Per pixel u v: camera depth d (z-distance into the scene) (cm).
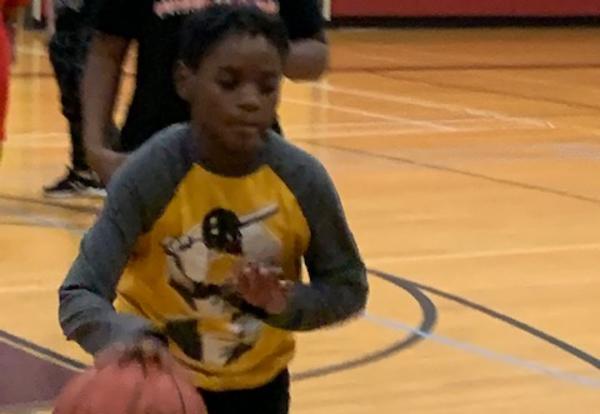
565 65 1490
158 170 257
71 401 188
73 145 695
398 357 458
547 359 462
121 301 271
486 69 1425
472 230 663
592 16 1900
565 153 928
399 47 1589
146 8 352
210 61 245
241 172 261
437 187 778
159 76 351
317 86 1248
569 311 524
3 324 475
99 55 365
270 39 246
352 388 424
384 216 687
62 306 245
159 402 187
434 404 414
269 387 280
